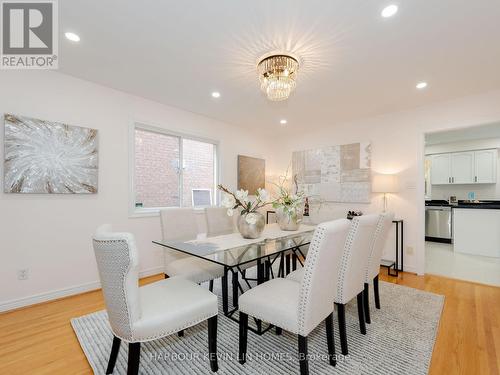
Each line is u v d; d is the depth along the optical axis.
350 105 3.31
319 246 1.30
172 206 3.59
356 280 1.77
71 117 2.57
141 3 1.55
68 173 2.53
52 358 1.61
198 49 2.05
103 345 1.73
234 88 2.82
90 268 2.70
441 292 2.71
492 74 2.43
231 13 1.64
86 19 1.70
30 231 2.34
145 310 1.33
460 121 3.02
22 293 2.30
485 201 5.47
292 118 3.92
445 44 1.95
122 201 2.95
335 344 1.76
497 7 1.55
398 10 1.59
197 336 1.86
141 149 3.29
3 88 2.20
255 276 3.17
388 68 2.32
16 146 2.23
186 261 2.28
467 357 1.63
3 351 1.68
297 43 1.95
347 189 4.01
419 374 1.47
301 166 4.66
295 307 1.40
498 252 4.14
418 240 3.33
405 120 3.46
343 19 1.67
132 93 3.01
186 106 3.42
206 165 4.04
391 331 1.93
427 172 6.26
